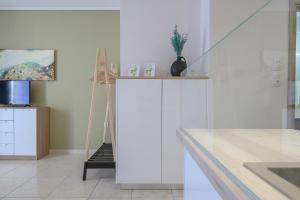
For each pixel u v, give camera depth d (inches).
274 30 75.0
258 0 112.3
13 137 171.5
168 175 112.6
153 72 124.5
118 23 190.5
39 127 173.8
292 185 24.4
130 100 112.4
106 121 172.9
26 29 189.6
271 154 36.3
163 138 112.7
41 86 190.1
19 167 150.6
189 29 128.9
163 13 128.7
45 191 109.3
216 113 58.9
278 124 67.4
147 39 128.4
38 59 189.3
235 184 26.1
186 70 95.2
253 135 52.4
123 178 112.3
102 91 189.2
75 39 190.4
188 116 76.0
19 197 102.2
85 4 184.9
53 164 157.9
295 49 79.9
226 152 38.1
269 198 21.9
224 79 63.2
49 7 189.0
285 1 73.5
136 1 128.5
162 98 112.6
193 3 129.0
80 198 101.7
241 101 68.4
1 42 190.1
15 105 183.8
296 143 44.1
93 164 123.8
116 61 189.8
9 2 180.7
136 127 112.5
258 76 77.0
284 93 78.5
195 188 55.4
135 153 112.4
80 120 190.7
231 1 112.7
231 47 67.7
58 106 190.5
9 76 189.2
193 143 52.0
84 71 190.9
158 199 101.2
